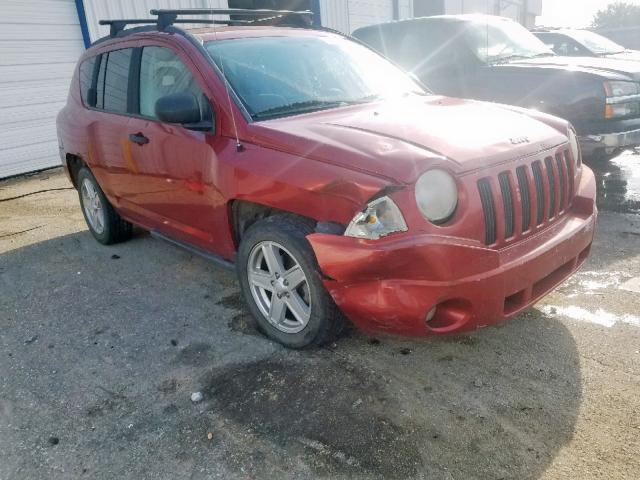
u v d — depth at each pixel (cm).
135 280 423
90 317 366
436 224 239
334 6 1359
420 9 1850
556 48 837
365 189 241
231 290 394
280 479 218
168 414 261
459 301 243
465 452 225
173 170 353
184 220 368
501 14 2311
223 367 296
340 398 263
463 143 265
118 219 492
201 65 336
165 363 305
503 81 596
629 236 447
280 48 375
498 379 271
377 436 237
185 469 227
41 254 498
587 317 323
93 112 446
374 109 336
